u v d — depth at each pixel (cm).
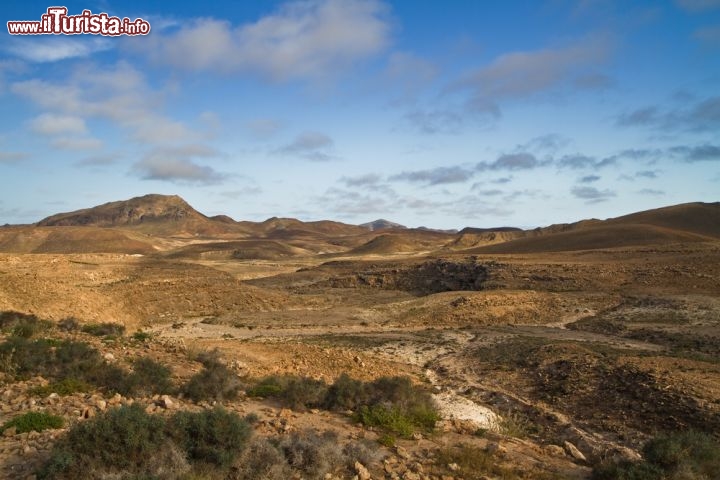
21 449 902
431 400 1736
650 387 1991
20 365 1492
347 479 951
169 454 865
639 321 4484
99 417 903
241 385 1627
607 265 7331
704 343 3425
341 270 11569
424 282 9056
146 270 6519
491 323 5059
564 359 2652
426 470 1042
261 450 930
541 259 8919
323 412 1495
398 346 3669
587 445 1545
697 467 1129
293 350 2862
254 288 6681
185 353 2192
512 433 1628
